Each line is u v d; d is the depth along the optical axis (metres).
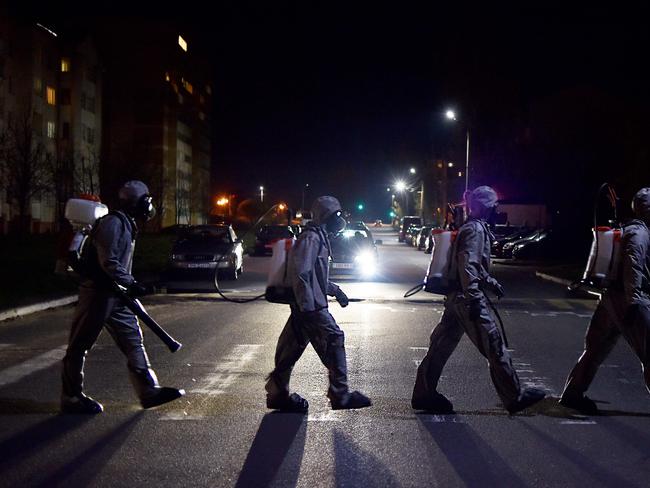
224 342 11.75
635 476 5.46
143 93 100.69
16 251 37.88
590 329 7.21
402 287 23.06
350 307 17.19
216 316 15.26
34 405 7.45
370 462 5.72
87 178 68.50
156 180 80.19
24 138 56.31
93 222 6.80
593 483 5.31
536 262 39.41
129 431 6.51
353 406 7.07
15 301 15.77
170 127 104.69
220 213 145.75
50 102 71.62
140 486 5.18
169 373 9.19
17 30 66.00
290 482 5.27
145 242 49.66
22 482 5.25
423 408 7.25
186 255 25.36
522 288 23.92
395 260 40.97
